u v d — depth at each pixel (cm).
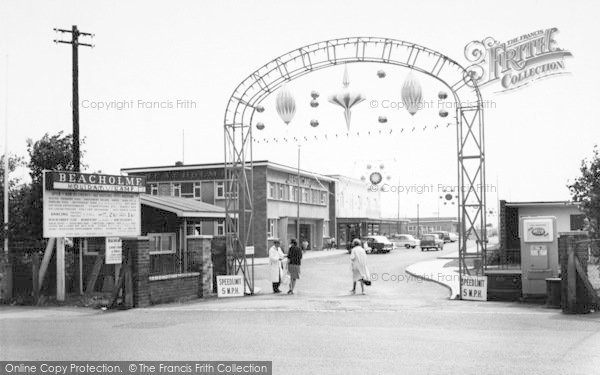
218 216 2898
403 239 6988
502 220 3391
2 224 2180
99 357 941
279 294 2103
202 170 5041
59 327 1294
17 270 2016
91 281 1975
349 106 1972
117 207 1966
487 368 836
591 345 1002
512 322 1288
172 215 2750
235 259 2159
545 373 803
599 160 1759
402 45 1888
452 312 1481
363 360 896
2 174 2673
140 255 1717
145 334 1170
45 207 1798
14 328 1282
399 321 1325
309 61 1972
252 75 2022
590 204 1728
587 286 1435
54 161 2381
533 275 1689
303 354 946
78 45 2305
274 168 5244
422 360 892
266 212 5078
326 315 1447
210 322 1341
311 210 6134
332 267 3619
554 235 1673
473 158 1902
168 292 1842
